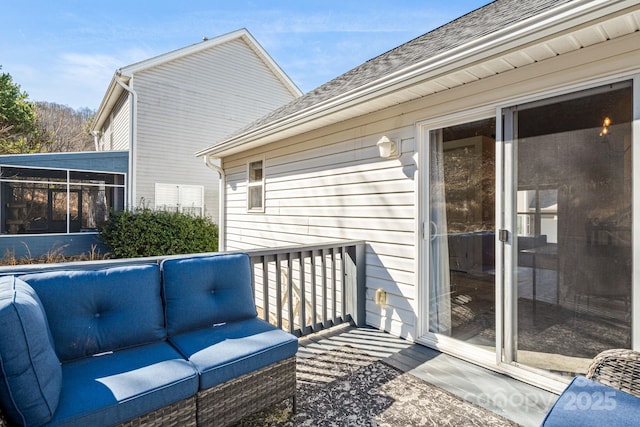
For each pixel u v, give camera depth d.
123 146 11.09
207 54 11.38
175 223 9.65
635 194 2.03
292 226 5.03
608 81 2.13
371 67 4.77
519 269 2.53
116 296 1.94
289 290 3.20
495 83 2.65
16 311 1.33
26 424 1.29
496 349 2.64
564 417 1.32
